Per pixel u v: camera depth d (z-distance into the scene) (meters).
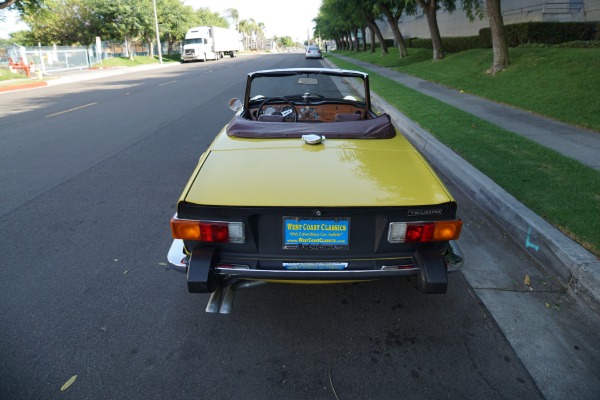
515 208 3.70
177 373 2.20
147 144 7.21
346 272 2.19
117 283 3.05
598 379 2.15
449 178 5.18
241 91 14.72
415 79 15.30
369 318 2.66
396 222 2.18
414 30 38.09
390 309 2.75
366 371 2.22
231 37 55.34
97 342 2.43
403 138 3.06
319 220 2.18
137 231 3.89
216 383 2.14
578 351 2.35
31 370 2.21
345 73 3.72
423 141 6.57
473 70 14.12
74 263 3.32
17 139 7.79
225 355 2.34
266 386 2.12
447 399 2.04
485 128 6.89
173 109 11.01
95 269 3.24
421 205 2.15
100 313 2.71
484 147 5.75
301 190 2.22
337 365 2.26
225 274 2.21
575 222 3.38
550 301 2.79
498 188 4.18
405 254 2.28
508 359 2.29
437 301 2.82
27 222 4.09
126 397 2.04
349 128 2.96
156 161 6.15
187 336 2.49
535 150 5.53
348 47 59.38
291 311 2.73
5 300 2.84
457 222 2.19
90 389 2.09
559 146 5.82
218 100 12.55
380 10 24.59
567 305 2.75
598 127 6.68
